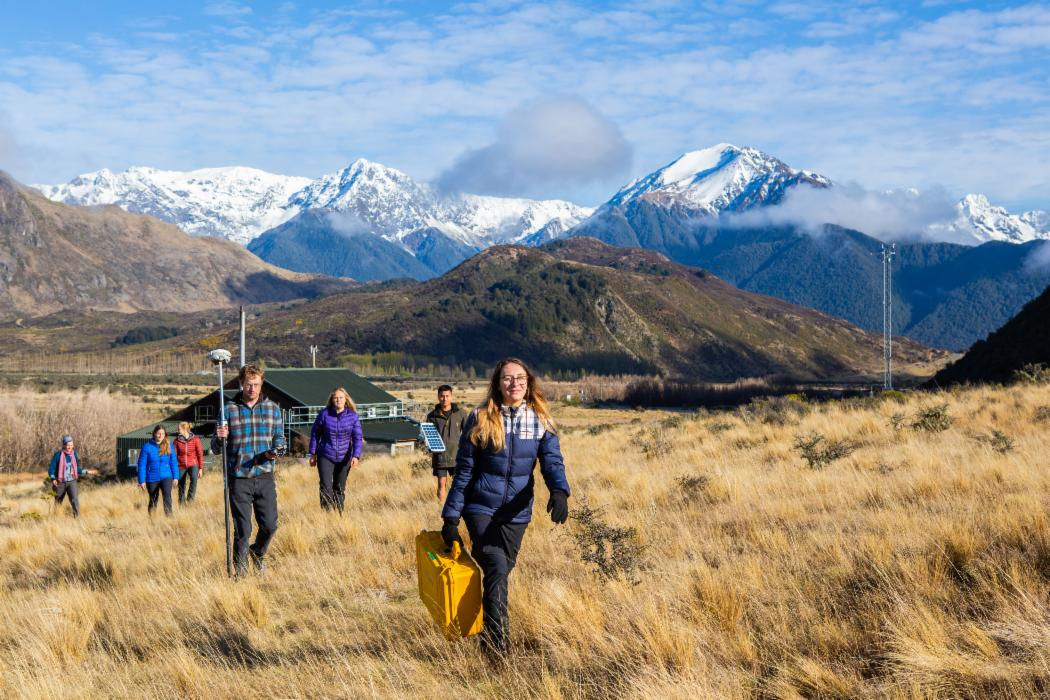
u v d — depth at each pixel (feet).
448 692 14.73
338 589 23.97
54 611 22.24
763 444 50.16
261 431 27.43
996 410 51.60
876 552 19.01
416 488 44.62
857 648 14.67
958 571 17.81
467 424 16.58
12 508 71.31
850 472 33.60
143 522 43.86
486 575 16.46
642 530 26.37
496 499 16.40
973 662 12.93
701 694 12.88
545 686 14.02
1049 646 13.06
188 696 15.93
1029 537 18.79
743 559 21.15
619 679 14.29
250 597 21.77
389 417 146.30
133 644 20.22
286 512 40.91
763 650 15.05
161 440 47.62
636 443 61.00
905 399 74.33
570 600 17.97
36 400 194.39
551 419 16.71
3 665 17.92
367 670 15.97
